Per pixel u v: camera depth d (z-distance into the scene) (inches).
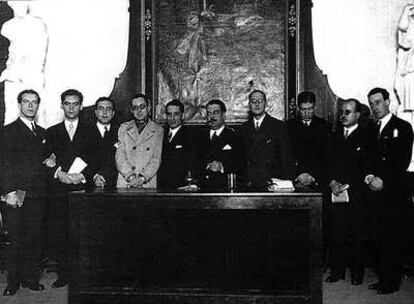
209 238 166.6
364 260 211.0
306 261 162.4
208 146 210.5
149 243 168.1
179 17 252.1
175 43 252.2
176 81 252.1
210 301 164.4
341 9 251.3
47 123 257.6
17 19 256.1
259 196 161.9
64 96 214.1
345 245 209.5
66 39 259.6
